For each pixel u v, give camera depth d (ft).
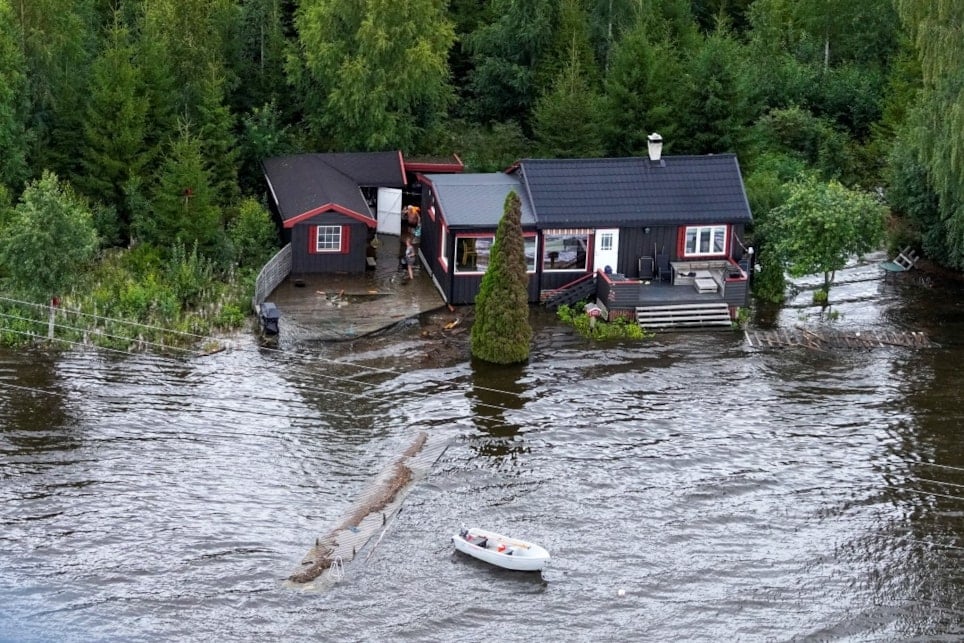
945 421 184.85
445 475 166.09
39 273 197.47
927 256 251.60
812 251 225.56
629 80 258.98
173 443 170.91
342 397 186.50
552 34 292.61
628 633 137.28
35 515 152.46
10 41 226.38
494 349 198.70
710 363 202.69
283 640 133.59
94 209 230.89
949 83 217.36
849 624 140.05
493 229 218.18
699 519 158.61
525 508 159.43
